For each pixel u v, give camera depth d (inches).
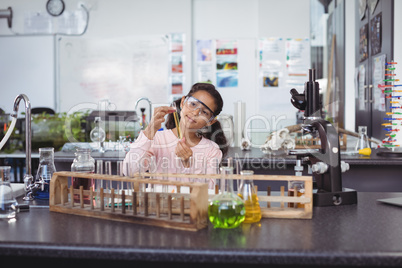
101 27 254.1
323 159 63.8
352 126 222.4
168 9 251.8
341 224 52.4
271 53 251.8
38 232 49.1
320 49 252.7
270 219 55.2
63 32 254.7
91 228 50.8
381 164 116.7
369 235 47.4
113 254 43.8
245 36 255.4
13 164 183.8
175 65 253.0
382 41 164.9
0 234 48.3
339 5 227.3
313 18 250.5
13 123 70.5
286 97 253.0
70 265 49.1
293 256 41.9
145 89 254.4
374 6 176.6
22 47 256.5
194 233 48.4
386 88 157.8
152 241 45.3
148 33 252.8
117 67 254.5
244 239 45.9
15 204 57.1
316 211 59.7
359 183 121.3
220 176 57.1
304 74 252.2
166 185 55.9
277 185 119.6
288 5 249.9
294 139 141.5
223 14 255.4
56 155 133.4
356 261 41.4
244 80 256.2
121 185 60.2
